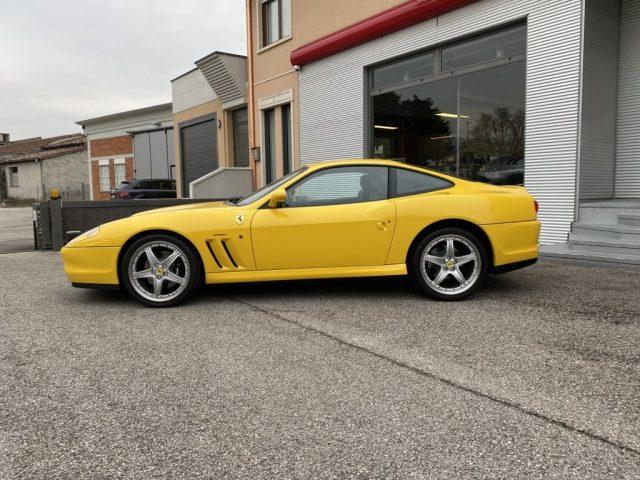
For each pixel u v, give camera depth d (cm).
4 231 1439
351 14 1038
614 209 655
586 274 560
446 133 872
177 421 242
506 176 775
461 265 464
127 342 359
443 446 215
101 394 272
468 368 299
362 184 470
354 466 202
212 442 222
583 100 703
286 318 413
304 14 1162
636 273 557
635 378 280
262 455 212
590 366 298
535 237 475
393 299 471
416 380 284
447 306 441
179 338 366
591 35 718
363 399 261
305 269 458
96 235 451
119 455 213
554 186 702
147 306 459
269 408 253
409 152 943
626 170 771
